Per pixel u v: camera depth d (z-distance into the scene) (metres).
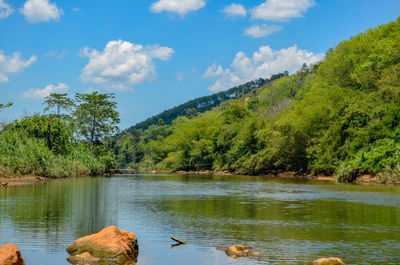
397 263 11.08
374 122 49.31
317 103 62.81
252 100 177.25
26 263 11.13
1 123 55.59
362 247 12.92
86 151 73.31
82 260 11.31
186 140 113.44
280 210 21.66
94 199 26.88
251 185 43.28
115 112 83.19
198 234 15.14
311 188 37.19
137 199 27.56
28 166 45.12
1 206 22.19
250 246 13.05
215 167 98.56
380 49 57.25
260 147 80.88
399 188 35.31
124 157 184.50
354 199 26.70
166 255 12.12
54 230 15.58
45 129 58.66
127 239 12.45
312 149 59.72
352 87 62.75
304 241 13.88
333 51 75.00
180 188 38.97
